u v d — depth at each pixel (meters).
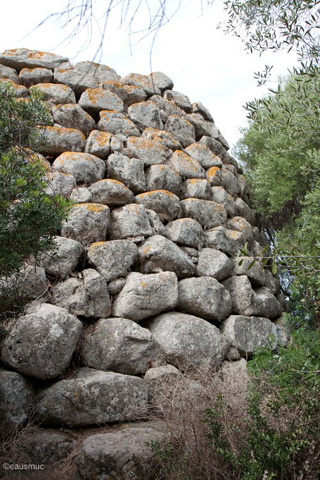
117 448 3.44
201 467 3.10
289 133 3.51
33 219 2.99
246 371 4.69
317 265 2.88
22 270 4.55
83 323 4.77
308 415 3.08
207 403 3.58
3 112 3.64
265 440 2.96
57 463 3.66
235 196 7.46
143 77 7.72
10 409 3.87
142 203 5.92
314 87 3.21
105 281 4.99
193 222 6.04
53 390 4.04
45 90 6.51
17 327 4.14
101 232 5.36
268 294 6.18
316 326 6.05
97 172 5.90
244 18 3.09
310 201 5.96
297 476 2.91
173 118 7.31
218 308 5.41
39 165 3.43
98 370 4.44
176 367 4.80
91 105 6.68
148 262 5.35
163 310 5.11
